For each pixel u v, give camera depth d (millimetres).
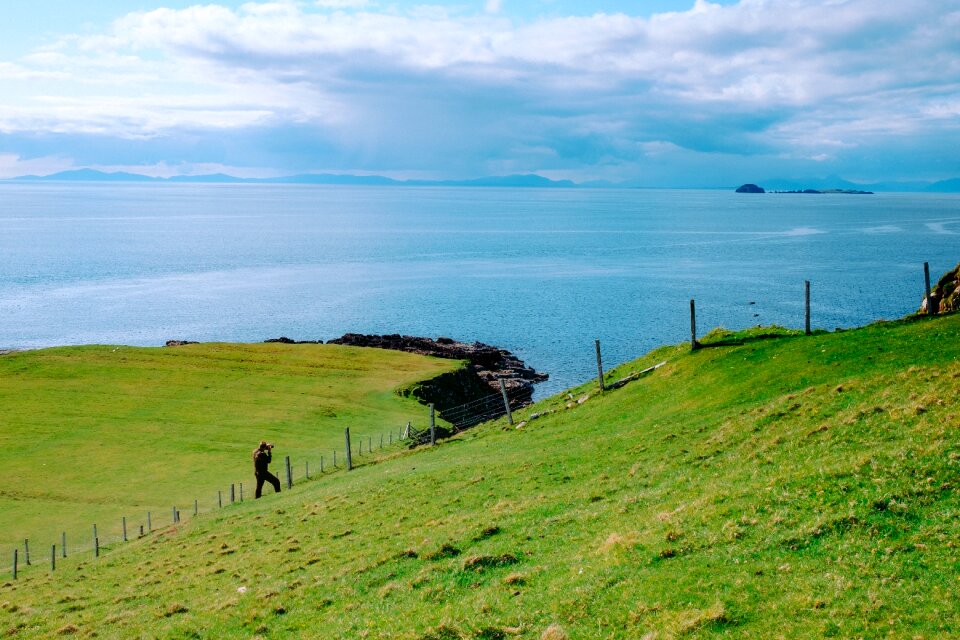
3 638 27891
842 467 23562
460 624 19906
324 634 21562
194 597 28672
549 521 27719
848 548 19125
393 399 96125
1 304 188000
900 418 27656
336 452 72250
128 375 103000
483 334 152750
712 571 19594
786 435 30203
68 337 152125
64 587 35938
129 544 46719
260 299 198250
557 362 129750
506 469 39219
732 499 23844
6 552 49469
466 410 100688
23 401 89500
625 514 26297
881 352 39062
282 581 27609
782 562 19266
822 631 15984
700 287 198125
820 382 37562
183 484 63812
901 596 16625
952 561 17484
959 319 41969
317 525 37125
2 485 63281
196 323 168000
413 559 26688
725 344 50656
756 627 16734
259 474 57344
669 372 49750
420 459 52406
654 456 34094
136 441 76000
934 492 20875
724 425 35344
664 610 18266
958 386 28922
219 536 40531
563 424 48844
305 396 95688
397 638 19969
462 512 32562
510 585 22094
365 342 137250
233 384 100750
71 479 65000
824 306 161250
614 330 152250
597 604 19422
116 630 26172
